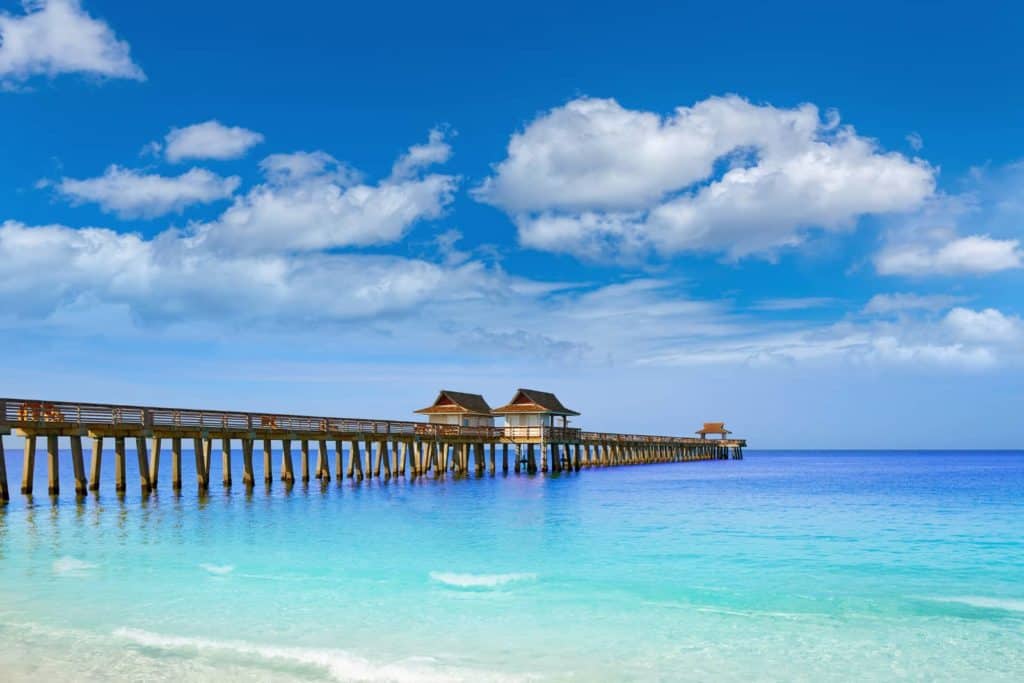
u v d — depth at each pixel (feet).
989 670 40.73
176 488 112.27
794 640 45.27
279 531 81.71
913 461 513.04
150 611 50.16
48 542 72.79
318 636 45.55
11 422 89.97
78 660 41.22
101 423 99.60
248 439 120.98
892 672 40.50
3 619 48.21
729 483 184.75
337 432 139.95
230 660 41.29
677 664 41.45
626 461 278.05
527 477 193.47
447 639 45.09
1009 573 63.36
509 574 61.00
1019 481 203.10
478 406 208.64
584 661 41.75
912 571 64.03
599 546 75.31
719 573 62.64
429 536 80.18
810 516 102.89
